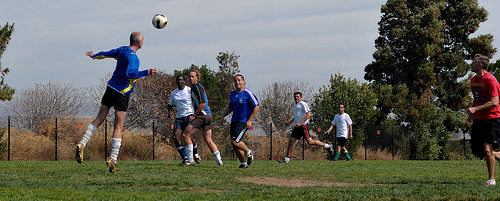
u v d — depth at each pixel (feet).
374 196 18.20
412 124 92.94
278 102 89.15
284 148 73.72
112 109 93.86
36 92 87.40
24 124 84.89
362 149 79.92
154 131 71.77
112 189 20.43
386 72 103.65
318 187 21.94
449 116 97.09
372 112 82.53
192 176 25.75
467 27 100.22
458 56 100.01
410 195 18.45
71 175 25.44
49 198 17.12
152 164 35.73
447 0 103.96
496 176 29.45
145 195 18.06
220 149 69.21
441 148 91.91
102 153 68.08
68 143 69.26
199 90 34.17
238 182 23.70
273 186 22.34
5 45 60.75
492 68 108.27
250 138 73.72
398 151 84.17
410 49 100.63
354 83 82.53
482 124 22.71
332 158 54.39
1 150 63.16
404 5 102.89
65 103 89.81
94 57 24.85
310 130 77.30
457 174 30.78
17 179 23.49
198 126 34.55
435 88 99.81
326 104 81.87
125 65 24.91
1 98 60.90
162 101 96.12
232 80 118.62
